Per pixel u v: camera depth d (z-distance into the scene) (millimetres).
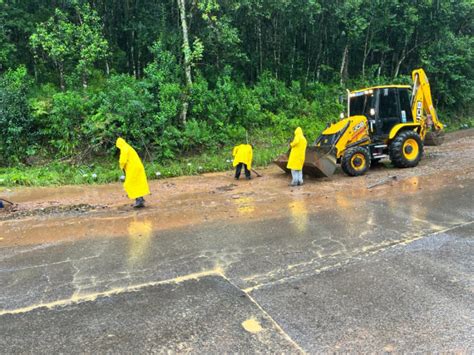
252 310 3459
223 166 12844
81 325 3295
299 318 3303
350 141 10133
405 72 25000
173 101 13703
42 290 4012
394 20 20484
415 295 3633
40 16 15328
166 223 6512
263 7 17141
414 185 8531
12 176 10867
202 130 14352
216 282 4078
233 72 18688
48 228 6461
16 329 3258
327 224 6012
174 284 4066
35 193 9633
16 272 4531
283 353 2828
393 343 2914
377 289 3779
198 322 3287
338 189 8641
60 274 4430
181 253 5004
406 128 10945
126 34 17156
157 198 8734
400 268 4250
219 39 15766
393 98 10703
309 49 21656
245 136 15750
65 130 12766
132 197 7730
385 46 21531
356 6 18875
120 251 5160
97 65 16328
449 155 12898
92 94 13680
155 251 5117
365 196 7809
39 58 15289
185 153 13992
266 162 13273
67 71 15047
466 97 24344
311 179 10031
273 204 7551
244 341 2992
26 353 2916
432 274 4070
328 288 3840
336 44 21969
